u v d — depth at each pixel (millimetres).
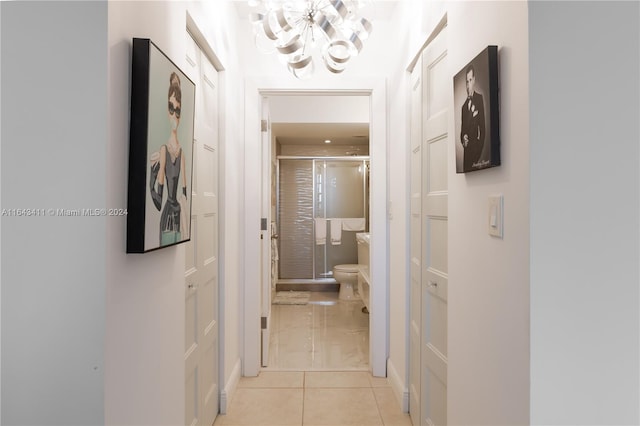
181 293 1789
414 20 2537
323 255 6648
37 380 1124
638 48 1129
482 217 1457
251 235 3336
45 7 1118
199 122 2303
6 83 1115
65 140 1119
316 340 4230
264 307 3561
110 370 1157
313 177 6637
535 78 1121
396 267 3068
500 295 1310
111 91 1153
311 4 2309
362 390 3098
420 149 2490
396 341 3061
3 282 1122
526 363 1139
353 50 2244
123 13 1230
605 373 1122
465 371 1619
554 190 1119
